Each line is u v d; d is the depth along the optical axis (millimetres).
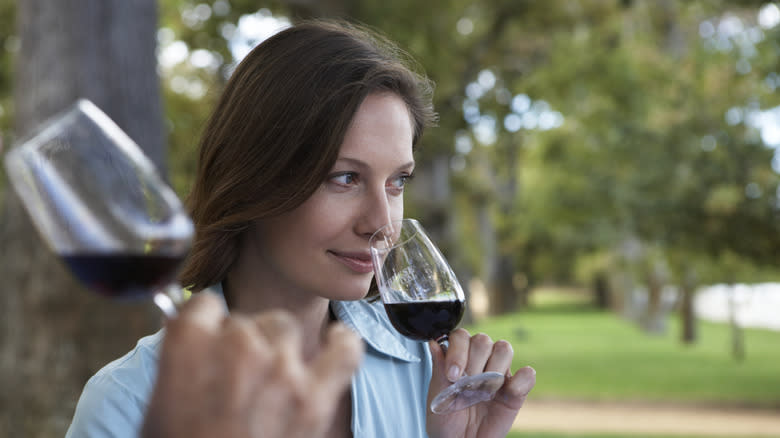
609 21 16562
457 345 1589
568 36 16172
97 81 6168
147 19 6434
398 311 1591
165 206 894
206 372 711
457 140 15992
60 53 6152
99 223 872
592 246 31953
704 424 11961
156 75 6480
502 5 15445
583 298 62125
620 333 30672
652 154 14164
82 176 875
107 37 6238
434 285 1600
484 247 31359
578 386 16062
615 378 17328
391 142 1516
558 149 22281
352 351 743
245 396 698
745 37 14047
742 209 13211
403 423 1779
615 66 15938
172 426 710
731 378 17188
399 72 1536
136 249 876
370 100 1513
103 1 6250
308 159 1477
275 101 1504
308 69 1500
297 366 721
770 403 13961
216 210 1577
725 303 44375
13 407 5781
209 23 14016
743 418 12570
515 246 36125
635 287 36875
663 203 13719
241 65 1606
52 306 5855
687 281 23281
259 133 1516
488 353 1604
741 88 13633
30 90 6188
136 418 1407
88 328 5820
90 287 906
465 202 29984
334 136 1464
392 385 1809
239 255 1650
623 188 14648
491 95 16062
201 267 1606
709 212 13227
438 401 1510
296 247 1532
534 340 27125
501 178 29766
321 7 12711
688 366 19562
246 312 1653
